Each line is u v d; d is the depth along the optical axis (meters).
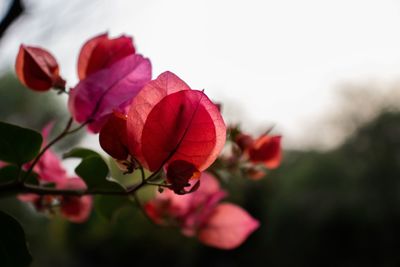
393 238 3.35
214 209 0.40
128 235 2.83
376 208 3.43
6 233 0.27
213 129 0.24
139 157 0.25
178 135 0.24
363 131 4.18
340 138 4.44
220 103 0.34
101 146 0.25
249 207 3.83
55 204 0.36
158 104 0.24
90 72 0.30
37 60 0.31
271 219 3.71
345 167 3.86
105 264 3.18
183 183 0.24
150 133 0.24
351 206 3.46
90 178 0.28
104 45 0.30
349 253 3.43
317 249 3.52
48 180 0.35
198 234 0.40
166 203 0.39
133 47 0.31
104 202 0.36
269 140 0.37
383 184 3.60
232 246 0.39
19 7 0.36
